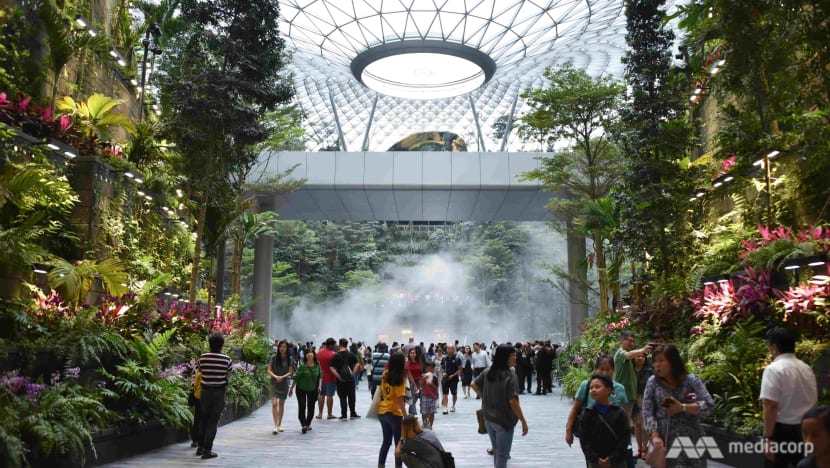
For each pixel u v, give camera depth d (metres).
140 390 10.28
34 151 12.62
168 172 19.52
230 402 15.11
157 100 22.00
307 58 37.94
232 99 16.58
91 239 14.34
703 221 18.88
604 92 24.14
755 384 9.49
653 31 17.67
